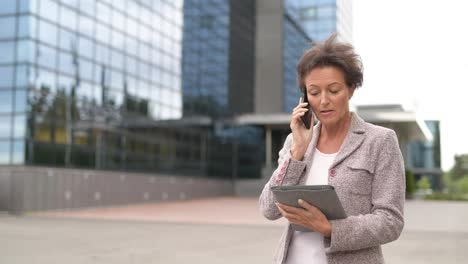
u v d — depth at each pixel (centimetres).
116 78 2867
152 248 1021
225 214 2080
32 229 1394
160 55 3334
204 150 3859
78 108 2533
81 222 1641
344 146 230
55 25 2402
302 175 238
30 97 2225
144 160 3091
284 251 234
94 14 2692
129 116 2962
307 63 227
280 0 4856
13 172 2116
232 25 4406
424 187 6994
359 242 211
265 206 244
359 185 225
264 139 4453
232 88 4341
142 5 3145
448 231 1402
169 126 3400
